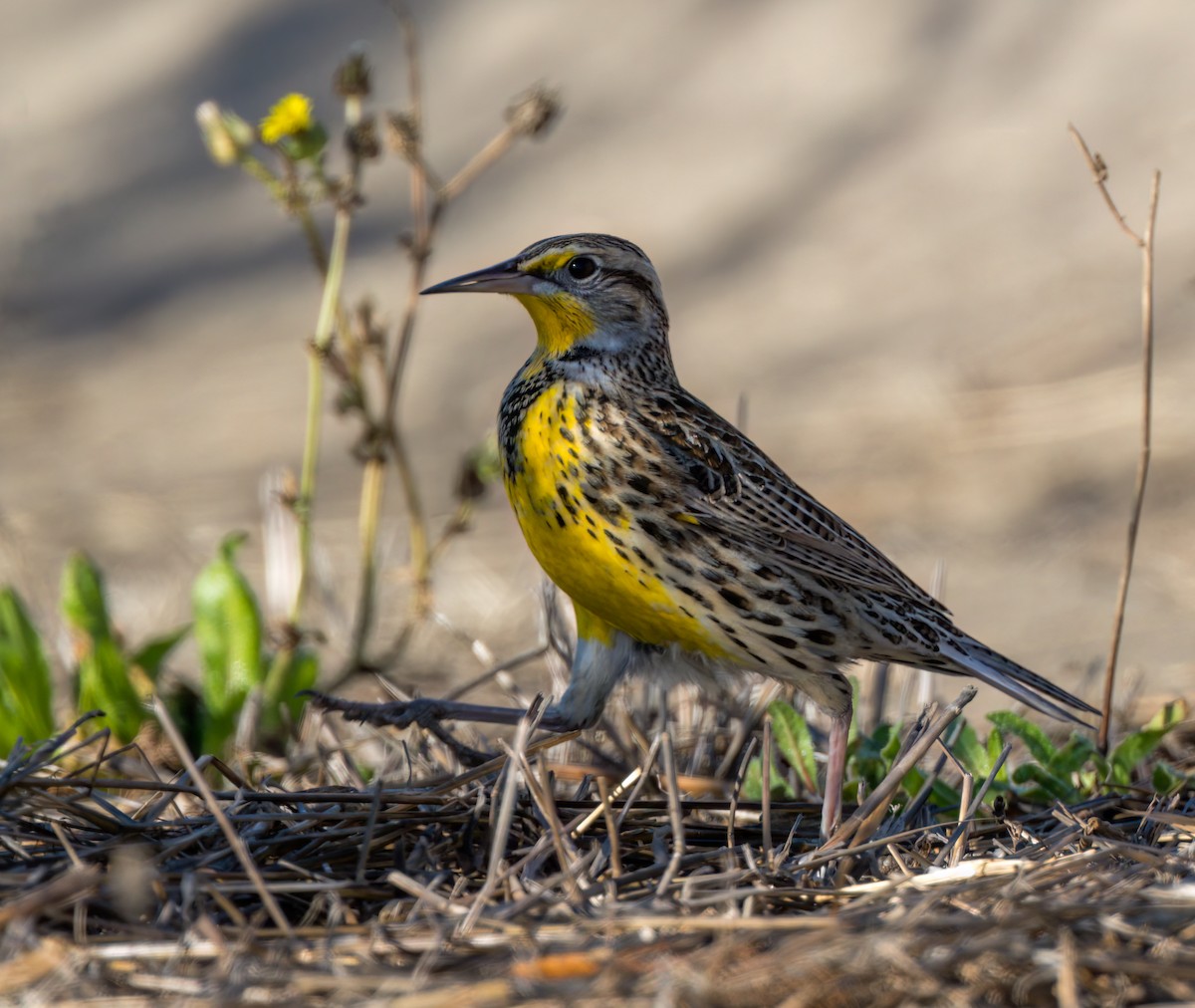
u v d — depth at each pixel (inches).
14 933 206.1
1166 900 211.2
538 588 367.6
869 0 1069.1
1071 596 518.0
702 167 952.9
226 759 361.7
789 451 666.8
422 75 1106.7
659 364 313.3
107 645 360.5
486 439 408.8
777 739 311.0
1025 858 246.5
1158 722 319.6
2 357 872.9
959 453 639.8
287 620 379.9
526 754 290.4
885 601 301.7
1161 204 820.0
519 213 938.7
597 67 1076.5
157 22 1269.7
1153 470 611.5
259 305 908.0
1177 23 958.4
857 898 227.3
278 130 375.2
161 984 197.8
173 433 744.3
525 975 196.1
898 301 796.6
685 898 223.0
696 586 290.7
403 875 237.5
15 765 258.2
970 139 921.5
